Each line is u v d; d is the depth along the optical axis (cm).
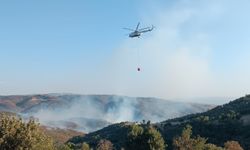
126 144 9512
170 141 15750
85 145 12138
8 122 4709
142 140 9331
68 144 10775
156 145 9200
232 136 17662
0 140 4566
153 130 9362
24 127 4716
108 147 15388
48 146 4853
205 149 10019
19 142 4603
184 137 9794
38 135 4753
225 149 11862
